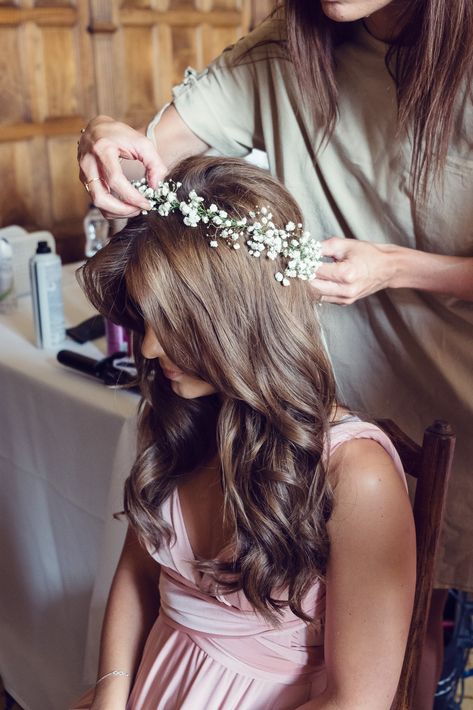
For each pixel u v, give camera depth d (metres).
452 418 1.22
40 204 3.54
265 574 0.88
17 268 1.93
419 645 0.98
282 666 0.94
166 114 1.31
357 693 0.85
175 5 3.79
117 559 1.38
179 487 1.01
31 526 1.61
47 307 1.59
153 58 3.79
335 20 0.99
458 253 1.14
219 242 0.81
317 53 1.10
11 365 1.54
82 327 1.66
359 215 1.20
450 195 1.10
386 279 1.12
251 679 0.94
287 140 1.22
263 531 0.87
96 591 1.41
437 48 0.97
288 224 0.84
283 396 0.84
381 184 1.15
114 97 3.69
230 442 0.89
